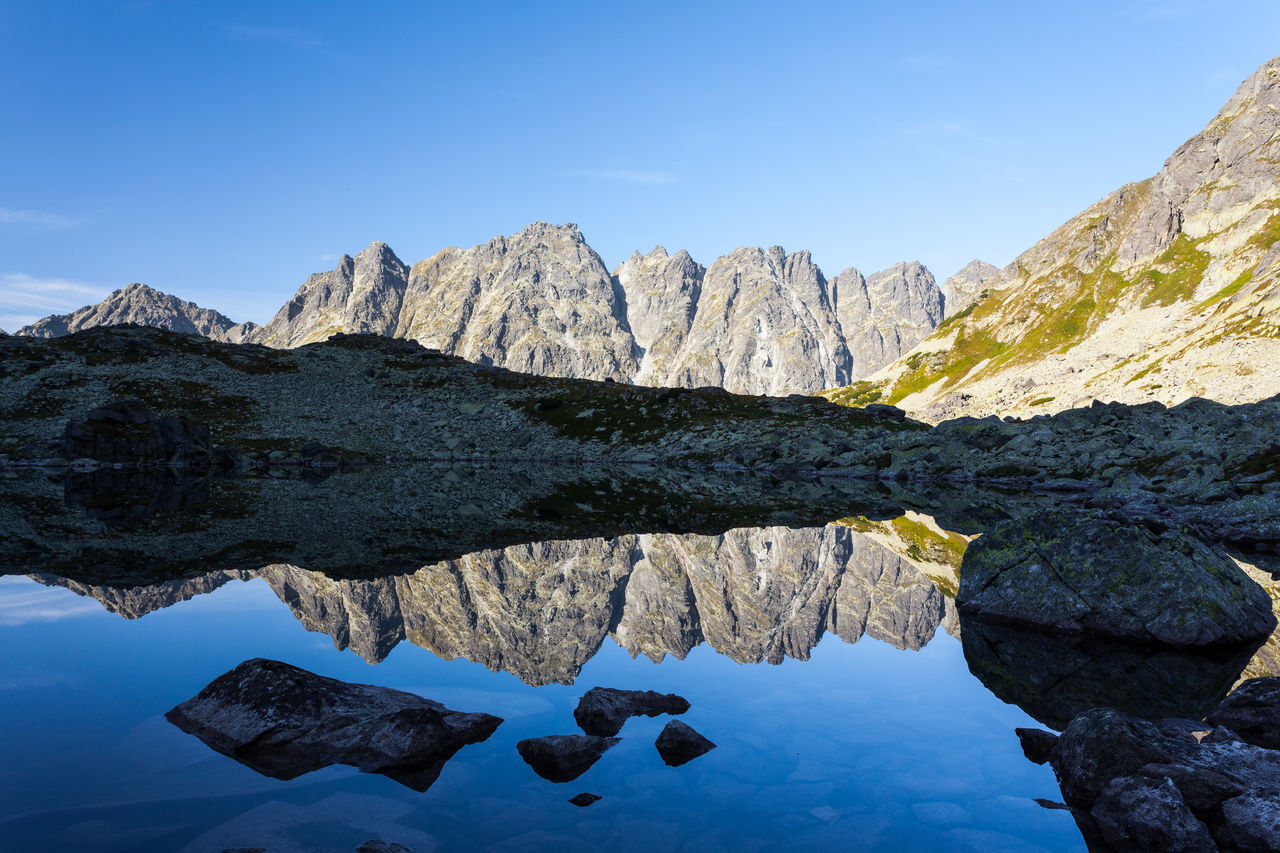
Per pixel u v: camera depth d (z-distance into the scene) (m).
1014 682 13.19
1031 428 66.06
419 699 11.53
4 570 21.02
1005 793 8.65
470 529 33.97
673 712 11.48
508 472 74.06
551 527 36.19
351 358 122.88
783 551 32.00
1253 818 7.46
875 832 7.56
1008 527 19.70
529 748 9.42
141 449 77.62
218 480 61.59
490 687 12.65
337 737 9.56
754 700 12.16
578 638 17.14
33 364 100.12
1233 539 28.69
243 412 99.19
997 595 18.53
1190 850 7.30
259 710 9.98
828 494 52.78
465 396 111.50
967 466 61.56
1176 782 8.02
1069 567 17.59
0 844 6.73
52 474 64.56
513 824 7.51
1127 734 8.66
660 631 18.05
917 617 18.91
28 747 9.19
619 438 95.38
